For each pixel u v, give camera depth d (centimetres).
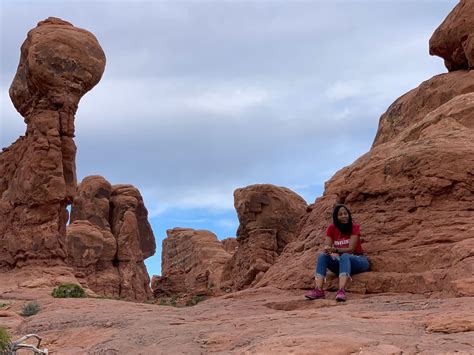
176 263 8419
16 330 1148
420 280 1088
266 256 5100
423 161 1224
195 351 724
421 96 1941
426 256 1134
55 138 3397
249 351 627
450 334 659
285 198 5338
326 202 1823
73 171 3491
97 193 6431
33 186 3322
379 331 686
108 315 1169
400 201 1250
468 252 1011
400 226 1217
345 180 1437
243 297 1323
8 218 3447
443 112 1405
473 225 1126
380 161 1332
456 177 1181
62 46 3491
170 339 813
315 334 669
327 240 1178
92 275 5906
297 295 1272
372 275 1154
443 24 2022
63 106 3475
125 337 884
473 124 1354
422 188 1212
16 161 3578
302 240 1736
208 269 7350
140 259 6481
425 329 696
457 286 949
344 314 845
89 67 3572
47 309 1549
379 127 2192
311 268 1351
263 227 5194
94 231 6066
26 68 3559
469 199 1169
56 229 3341
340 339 618
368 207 1316
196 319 1027
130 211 6562
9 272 3275
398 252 1182
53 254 3269
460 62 1983
